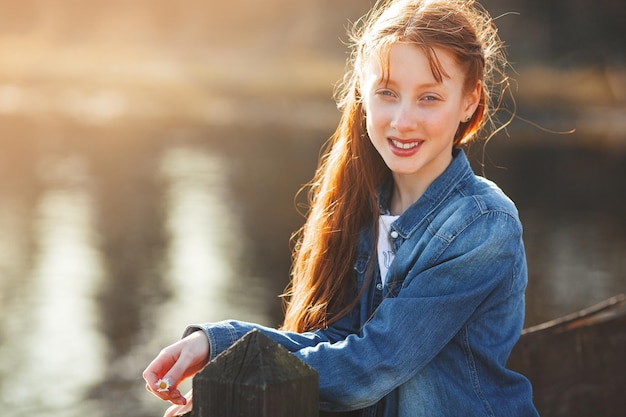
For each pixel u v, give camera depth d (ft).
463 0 7.65
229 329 6.79
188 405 6.89
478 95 7.45
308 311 7.81
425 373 7.06
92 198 67.87
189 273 44.70
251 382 5.35
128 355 32.42
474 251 6.94
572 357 10.75
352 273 7.75
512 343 7.30
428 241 7.23
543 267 45.11
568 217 61.57
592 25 159.53
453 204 7.22
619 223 59.06
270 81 183.42
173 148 104.17
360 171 7.77
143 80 188.55
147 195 69.51
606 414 10.86
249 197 69.41
